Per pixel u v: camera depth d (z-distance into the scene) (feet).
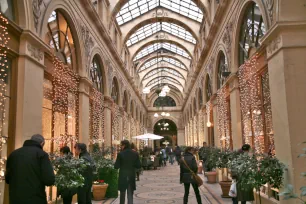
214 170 40.88
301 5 17.94
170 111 136.26
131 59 79.46
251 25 27.04
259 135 25.36
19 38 19.93
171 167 67.77
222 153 30.01
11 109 19.24
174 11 65.00
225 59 37.58
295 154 17.06
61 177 16.60
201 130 65.36
